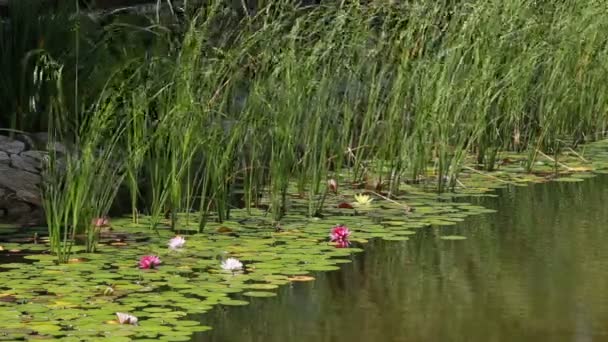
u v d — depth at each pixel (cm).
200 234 1181
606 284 1025
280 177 1263
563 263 1092
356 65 1493
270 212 1278
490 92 1510
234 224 1223
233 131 1259
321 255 1109
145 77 1400
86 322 900
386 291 1008
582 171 1525
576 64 1678
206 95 1279
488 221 1258
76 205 1100
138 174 1367
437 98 1404
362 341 883
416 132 1412
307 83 1323
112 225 1212
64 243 1091
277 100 1306
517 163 1562
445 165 1422
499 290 1010
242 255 1102
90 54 1558
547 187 1431
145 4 1891
